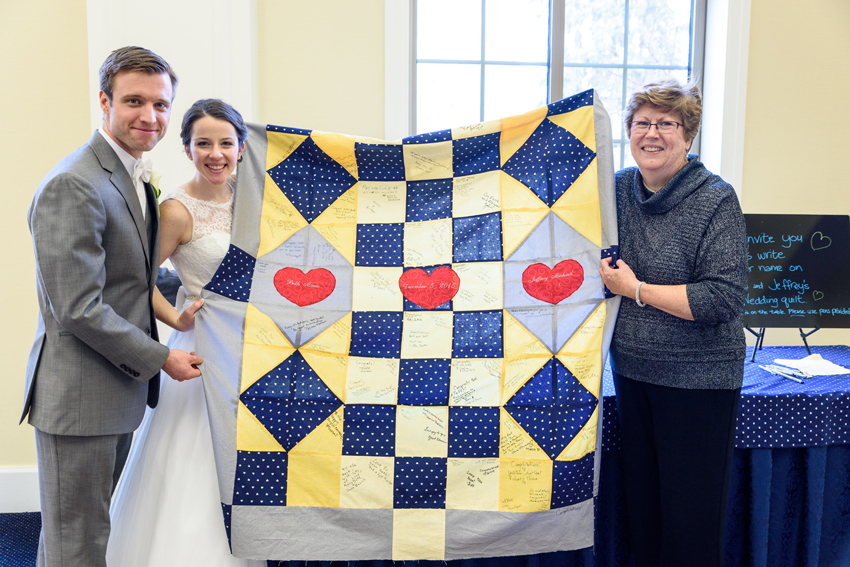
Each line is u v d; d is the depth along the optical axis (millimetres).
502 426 1336
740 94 2158
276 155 1439
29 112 2004
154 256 1275
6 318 2072
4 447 2102
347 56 2082
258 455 1307
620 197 1364
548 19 2311
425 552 1311
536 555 1425
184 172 2004
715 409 1221
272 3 2039
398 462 1329
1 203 2025
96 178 1125
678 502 1242
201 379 1364
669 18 2342
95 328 1100
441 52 2299
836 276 1854
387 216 1459
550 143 1416
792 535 1550
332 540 1303
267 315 1377
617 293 1284
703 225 1190
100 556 1211
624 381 1341
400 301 1417
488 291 1410
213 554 1292
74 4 1986
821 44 2184
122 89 1135
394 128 2111
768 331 2252
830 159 2238
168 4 1934
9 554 1782
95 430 1162
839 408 1481
